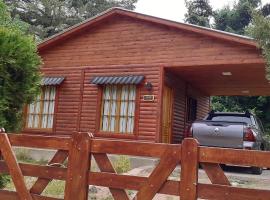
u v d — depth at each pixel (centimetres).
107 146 462
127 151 449
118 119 1280
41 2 3186
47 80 1389
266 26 978
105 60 1333
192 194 407
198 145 413
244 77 1394
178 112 1431
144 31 1284
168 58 1232
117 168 1002
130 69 1285
